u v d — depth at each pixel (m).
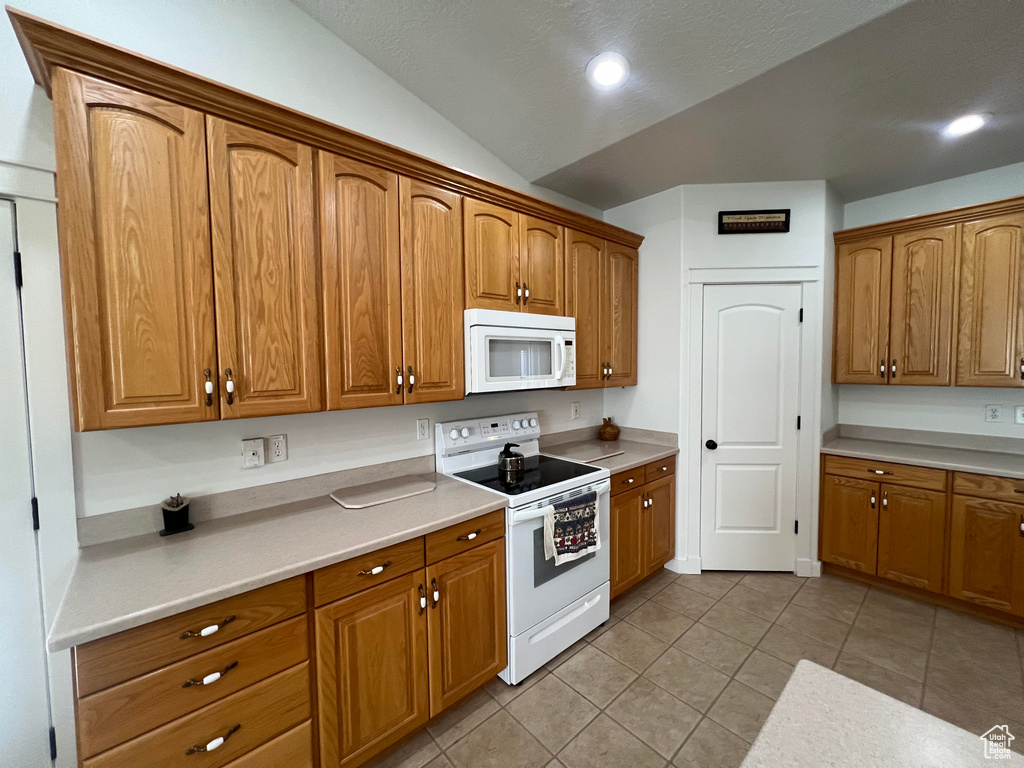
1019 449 2.55
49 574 1.34
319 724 1.37
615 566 2.43
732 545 2.93
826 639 2.20
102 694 1.02
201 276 1.30
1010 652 2.07
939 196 2.76
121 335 1.19
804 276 2.77
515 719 1.75
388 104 2.04
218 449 1.64
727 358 2.87
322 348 1.57
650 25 1.60
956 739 0.69
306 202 1.50
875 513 2.63
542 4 1.57
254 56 1.66
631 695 1.86
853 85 1.77
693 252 2.83
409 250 1.78
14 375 1.28
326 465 1.91
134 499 1.47
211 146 1.31
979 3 1.35
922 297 2.58
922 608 2.46
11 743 1.31
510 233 2.16
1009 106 1.91
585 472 2.26
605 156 2.40
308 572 1.32
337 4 1.72
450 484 2.07
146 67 1.17
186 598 1.10
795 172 2.62
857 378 2.84
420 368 1.83
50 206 1.31
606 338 2.77
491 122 2.25
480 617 1.79
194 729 1.14
